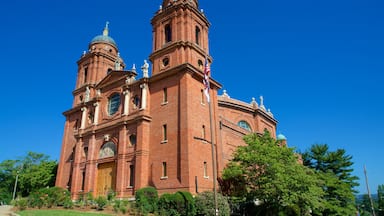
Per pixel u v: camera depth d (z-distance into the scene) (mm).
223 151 41688
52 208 31312
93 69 51625
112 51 55438
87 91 48375
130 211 27203
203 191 29891
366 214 93938
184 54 37688
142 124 35625
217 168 35188
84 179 41219
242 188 31312
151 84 38500
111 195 32062
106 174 38594
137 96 39156
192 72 35469
